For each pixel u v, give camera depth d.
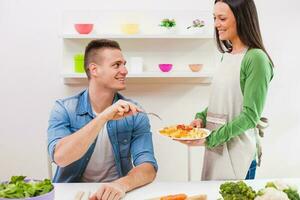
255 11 1.71
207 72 2.60
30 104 2.74
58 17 2.68
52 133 1.72
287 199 1.20
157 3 2.71
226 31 1.75
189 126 1.80
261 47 1.73
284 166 2.85
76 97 1.85
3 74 2.71
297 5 2.74
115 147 1.79
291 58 2.78
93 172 1.81
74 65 2.60
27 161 2.79
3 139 2.77
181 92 2.76
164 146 2.81
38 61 2.71
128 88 2.74
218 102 1.84
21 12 2.67
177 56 2.71
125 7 2.71
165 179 2.84
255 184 1.62
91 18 2.64
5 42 2.69
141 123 1.84
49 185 1.28
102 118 1.56
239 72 1.75
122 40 2.67
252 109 1.67
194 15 2.66
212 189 1.56
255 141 1.83
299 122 2.83
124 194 1.47
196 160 2.83
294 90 2.80
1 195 1.19
